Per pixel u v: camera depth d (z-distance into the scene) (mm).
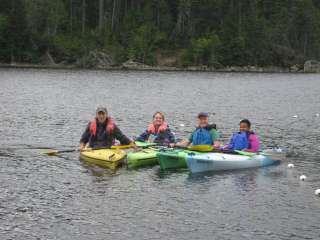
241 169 16797
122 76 82312
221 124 29000
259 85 71312
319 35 145750
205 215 12047
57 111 32594
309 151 20641
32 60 109938
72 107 35438
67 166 16516
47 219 11586
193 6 128625
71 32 125375
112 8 133875
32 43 110500
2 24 108500
